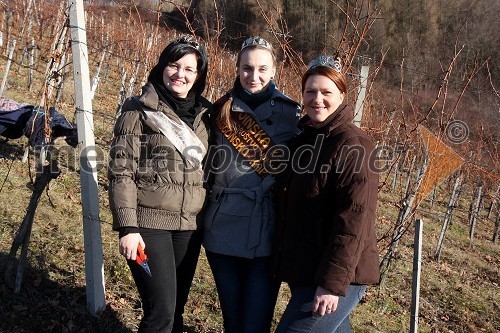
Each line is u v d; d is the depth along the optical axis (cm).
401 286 633
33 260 368
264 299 262
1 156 608
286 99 273
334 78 234
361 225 218
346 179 222
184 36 259
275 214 267
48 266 369
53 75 329
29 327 293
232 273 269
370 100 632
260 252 262
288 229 242
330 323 230
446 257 857
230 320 268
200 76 263
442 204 1251
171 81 251
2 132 548
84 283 357
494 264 912
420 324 528
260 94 268
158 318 247
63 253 399
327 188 230
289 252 241
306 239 236
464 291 682
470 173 1156
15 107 548
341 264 216
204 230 272
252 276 264
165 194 249
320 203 233
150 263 248
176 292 265
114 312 332
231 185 267
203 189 267
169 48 251
